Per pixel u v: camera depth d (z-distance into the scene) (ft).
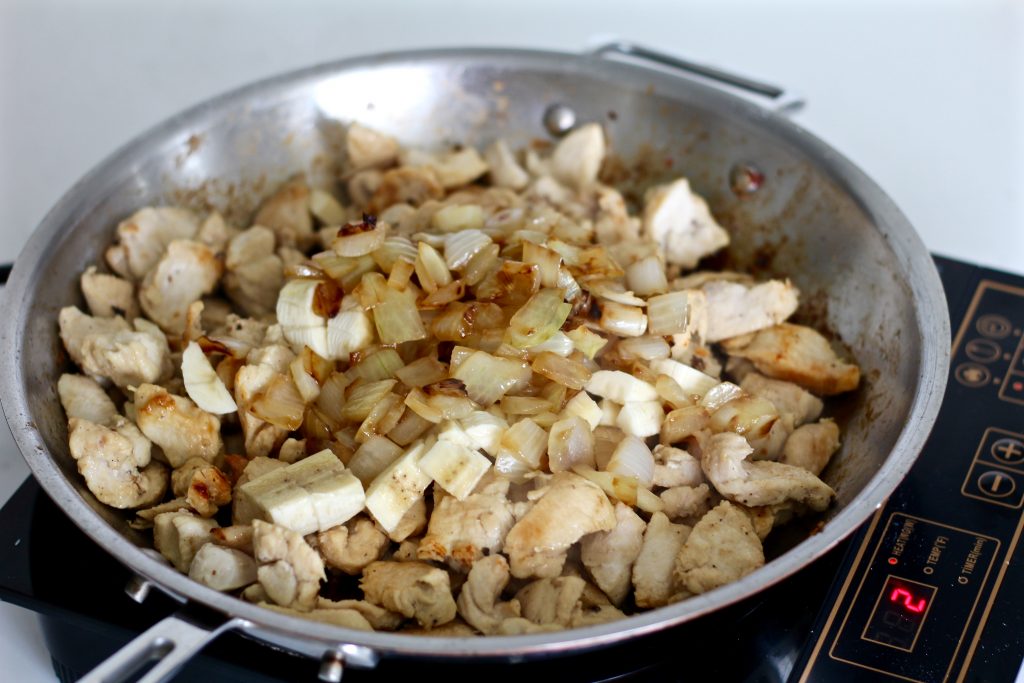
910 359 1.71
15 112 2.35
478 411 1.69
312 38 2.46
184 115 1.95
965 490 1.70
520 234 1.80
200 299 1.94
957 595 1.62
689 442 1.75
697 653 1.60
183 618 1.46
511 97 2.08
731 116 1.97
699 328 1.85
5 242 2.14
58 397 1.77
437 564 1.65
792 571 1.48
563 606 1.60
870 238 1.83
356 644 1.43
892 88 2.34
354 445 1.71
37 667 1.70
